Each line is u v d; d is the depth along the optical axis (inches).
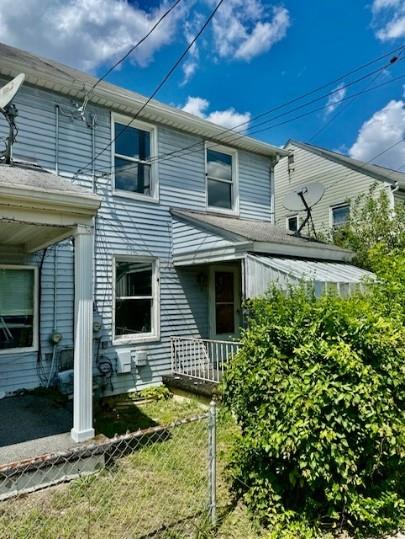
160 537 123.1
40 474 153.2
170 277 341.7
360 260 399.2
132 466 175.2
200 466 174.1
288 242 307.3
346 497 125.0
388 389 132.9
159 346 327.6
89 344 177.0
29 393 253.9
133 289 320.5
